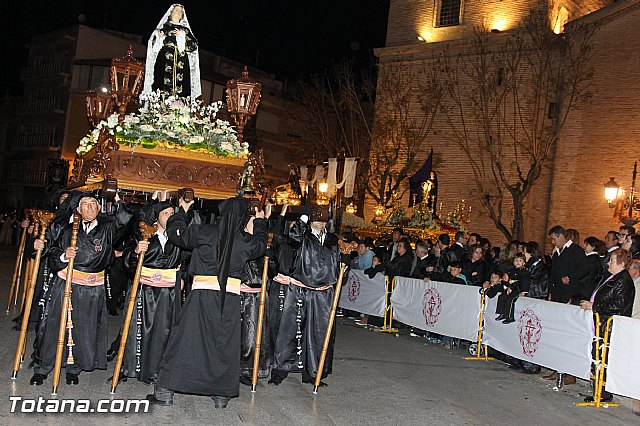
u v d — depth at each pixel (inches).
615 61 922.1
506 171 1073.5
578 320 358.9
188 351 269.7
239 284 283.0
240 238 281.7
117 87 430.9
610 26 930.1
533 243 461.1
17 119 2041.1
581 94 953.5
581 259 409.7
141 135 389.1
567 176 970.1
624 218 754.2
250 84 429.7
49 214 289.3
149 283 299.9
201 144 406.3
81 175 449.7
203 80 1769.2
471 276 506.0
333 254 335.0
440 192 1132.5
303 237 332.5
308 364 329.7
